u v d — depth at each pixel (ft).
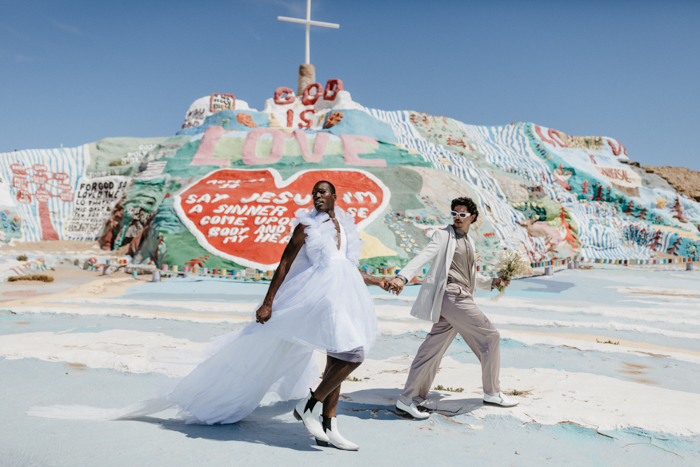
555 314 36.94
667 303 44.52
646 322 33.83
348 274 11.96
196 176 93.91
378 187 83.71
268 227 73.36
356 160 95.96
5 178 106.63
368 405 14.75
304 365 13.82
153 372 17.33
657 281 67.67
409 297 45.68
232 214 76.64
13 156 109.91
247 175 87.20
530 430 12.69
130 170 111.65
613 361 21.61
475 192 95.14
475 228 85.76
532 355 22.56
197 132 123.34
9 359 18.76
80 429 11.06
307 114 131.13
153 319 30.40
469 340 14.34
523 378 18.21
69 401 13.75
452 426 13.01
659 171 143.23
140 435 10.89
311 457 10.32
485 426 12.98
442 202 84.64
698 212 130.21
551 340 25.14
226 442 10.83
